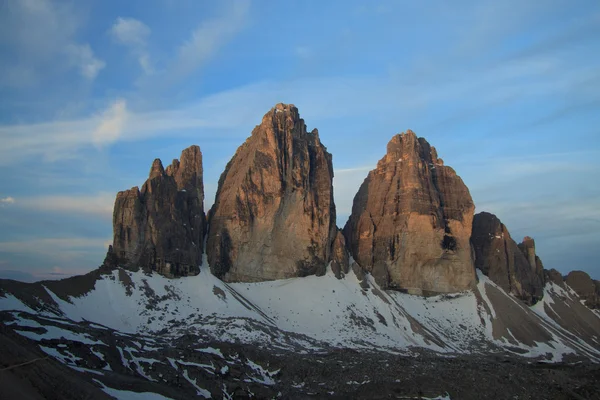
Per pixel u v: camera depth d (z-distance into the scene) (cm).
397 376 15162
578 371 18125
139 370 12888
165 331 17462
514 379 15750
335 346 18562
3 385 8494
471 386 14938
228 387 13112
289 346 17438
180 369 13450
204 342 16138
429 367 16400
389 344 19762
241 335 17425
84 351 12475
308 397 13475
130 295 19100
